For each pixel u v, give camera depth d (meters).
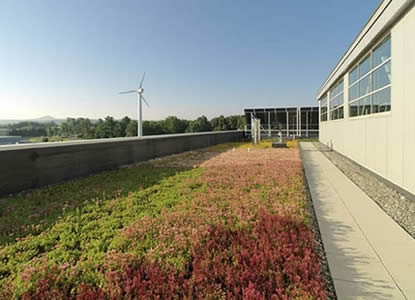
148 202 4.94
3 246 3.21
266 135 29.17
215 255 2.75
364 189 5.89
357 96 8.94
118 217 4.19
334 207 4.63
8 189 5.49
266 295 2.15
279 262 2.56
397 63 5.46
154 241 3.18
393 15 5.31
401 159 5.38
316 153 13.12
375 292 2.27
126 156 9.74
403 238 3.35
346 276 2.52
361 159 8.30
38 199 5.15
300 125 28.16
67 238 3.40
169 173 7.87
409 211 4.36
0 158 5.33
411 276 2.50
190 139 16.20
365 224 3.84
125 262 2.66
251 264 2.52
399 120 5.43
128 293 2.16
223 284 2.31
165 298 2.11
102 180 6.93
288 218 3.77
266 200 4.75
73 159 7.22
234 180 6.56
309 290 2.17
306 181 6.76
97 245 3.14
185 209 4.37
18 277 2.50
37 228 3.67
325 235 3.46
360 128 8.39
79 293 2.21
